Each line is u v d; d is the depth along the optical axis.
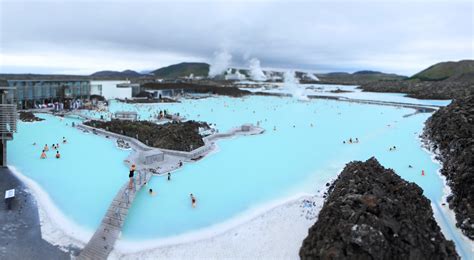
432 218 23.83
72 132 61.31
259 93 151.75
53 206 30.20
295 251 23.12
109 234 25.11
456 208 29.09
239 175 39.34
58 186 34.81
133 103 106.81
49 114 81.25
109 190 33.94
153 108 97.50
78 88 103.00
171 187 34.84
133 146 51.12
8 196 29.83
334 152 51.34
